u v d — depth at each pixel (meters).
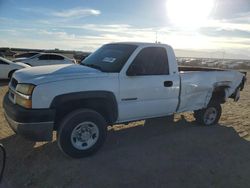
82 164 4.24
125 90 4.77
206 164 4.46
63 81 4.19
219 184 3.86
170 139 5.55
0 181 3.49
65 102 4.23
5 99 4.70
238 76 6.96
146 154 4.74
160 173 4.08
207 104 6.38
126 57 4.89
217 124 6.82
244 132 6.26
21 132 4.04
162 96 5.30
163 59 5.36
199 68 7.73
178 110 5.75
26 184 3.66
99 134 4.53
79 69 4.66
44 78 4.14
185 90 5.70
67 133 4.22
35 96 3.99
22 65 14.36
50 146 4.88
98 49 5.71
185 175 4.06
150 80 5.07
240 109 8.70
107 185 3.69
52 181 3.75
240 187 3.82
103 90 4.49
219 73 6.43
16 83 4.48
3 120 6.27
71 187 3.62
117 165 4.27
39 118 4.00
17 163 4.21
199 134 5.95
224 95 6.68
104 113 4.81
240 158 4.77
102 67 4.90
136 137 5.60
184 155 4.77
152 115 5.34
